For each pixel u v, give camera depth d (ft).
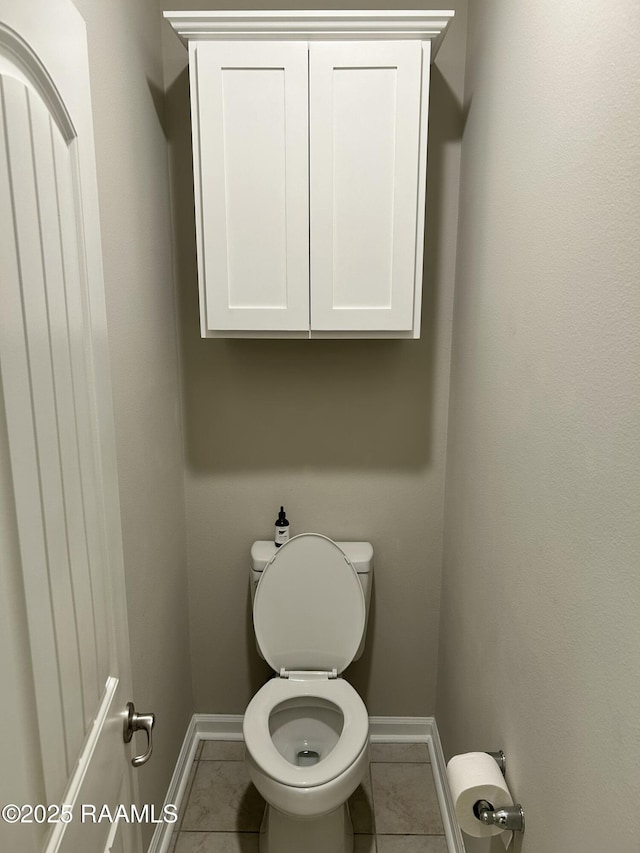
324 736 6.69
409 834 6.71
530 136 4.12
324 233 6.10
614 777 2.74
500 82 4.96
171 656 6.90
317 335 6.38
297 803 5.45
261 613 6.97
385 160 5.96
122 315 5.23
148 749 3.68
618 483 2.74
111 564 3.42
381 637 7.87
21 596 2.28
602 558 2.91
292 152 5.94
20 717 2.26
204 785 7.35
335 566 6.91
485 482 5.33
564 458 3.43
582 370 3.18
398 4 6.44
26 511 2.32
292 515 7.58
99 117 4.69
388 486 7.48
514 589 4.39
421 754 7.88
